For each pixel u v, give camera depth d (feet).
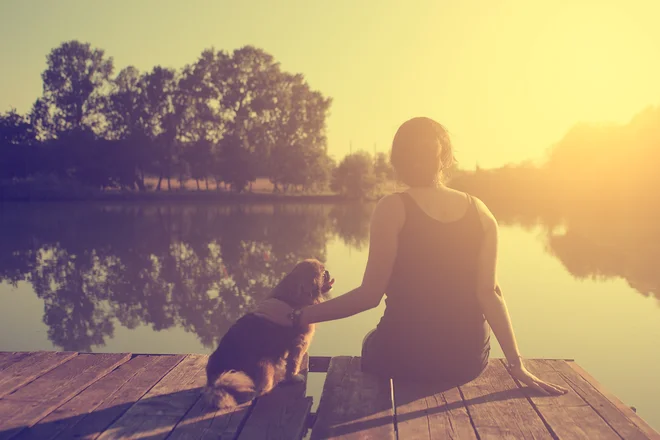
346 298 10.25
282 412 10.09
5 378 11.65
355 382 10.96
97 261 51.06
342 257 50.55
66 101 168.55
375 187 188.24
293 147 182.39
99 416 9.89
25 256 54.70
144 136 167.94
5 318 30.89
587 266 43.80
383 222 9.96
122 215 111.24
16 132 170.30
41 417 9.82
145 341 26.17
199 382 11.51
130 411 10.09
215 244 62.08
